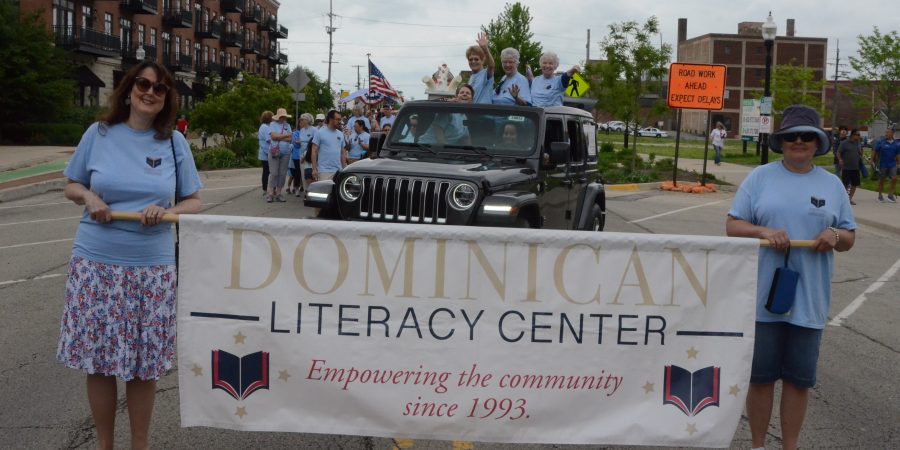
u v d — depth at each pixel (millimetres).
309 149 19500
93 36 51562
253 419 4363
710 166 36688
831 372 6770
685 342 4367
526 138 8516
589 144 10586
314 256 4293
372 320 4309
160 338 4211
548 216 8773
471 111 8719
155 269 4195
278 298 4305
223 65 77562
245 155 33531
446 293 4297
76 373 6191
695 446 4402
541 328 4324
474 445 4984
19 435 4973
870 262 13117
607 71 36188
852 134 23422
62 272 10016
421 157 8414
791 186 4477
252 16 84438
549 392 4355
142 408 4301
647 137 91500
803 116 4441
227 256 4285
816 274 4398
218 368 4332
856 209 21203
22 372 6199
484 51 10703
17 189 19391
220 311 4312
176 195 4434
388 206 7406
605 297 4324
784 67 54188
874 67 49750
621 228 16062
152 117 4262
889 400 6059
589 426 4375
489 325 4316
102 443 4305
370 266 4289
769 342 4430
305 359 4328
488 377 4340
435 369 4328
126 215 4098
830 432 5352
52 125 40812
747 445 5125
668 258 4332
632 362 4355
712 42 113125
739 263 4348
